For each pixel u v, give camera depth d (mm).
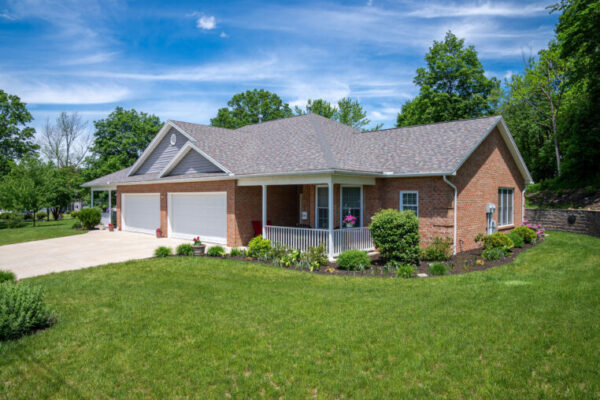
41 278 10789
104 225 27062
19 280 10562
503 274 10570
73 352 5734
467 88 35688
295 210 18672
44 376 5031
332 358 5418
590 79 24203
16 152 43188
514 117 36250
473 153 15469
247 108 48312
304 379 4848
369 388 4613
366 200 15656
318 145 15758
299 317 7090
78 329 6633
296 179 14016
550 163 32594
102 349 5812
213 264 12430
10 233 24781
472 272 11000
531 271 10953
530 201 27344
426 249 13320
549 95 32469
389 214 12203
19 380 4945
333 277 10531
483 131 15219
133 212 24312
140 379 4914
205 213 18406
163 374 5027
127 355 5602
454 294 8422
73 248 16859
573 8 22766
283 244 14477
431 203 14281
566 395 4410
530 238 16719
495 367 5086
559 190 26188
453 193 13844
